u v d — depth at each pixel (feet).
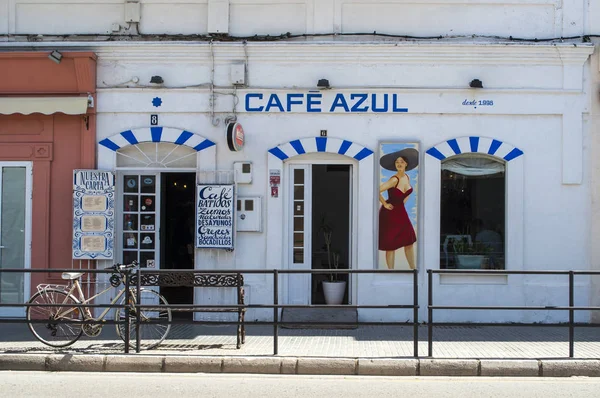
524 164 32.37
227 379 22.82
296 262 33.47
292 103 32.63
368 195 32.35
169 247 34.63
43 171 32.94
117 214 33.47
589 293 31.99
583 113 32.27
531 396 20.67
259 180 32.73
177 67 32.89
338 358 23.99
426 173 32.32
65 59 32.12
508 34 32.86
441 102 32.42
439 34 32.99
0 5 33.65
